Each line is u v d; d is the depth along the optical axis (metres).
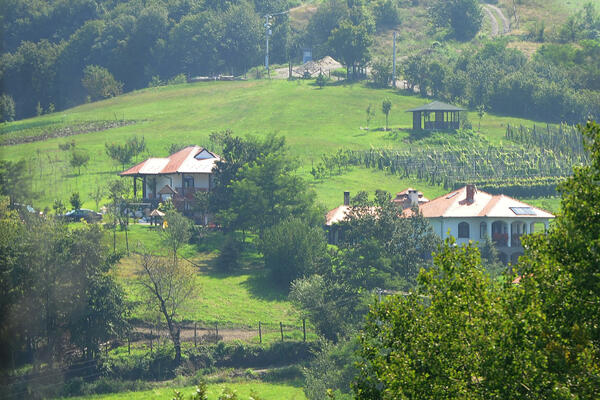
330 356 146.62
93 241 136.00
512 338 49.16
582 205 52.22
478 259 58.84
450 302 55.28
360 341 62.44
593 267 50.59
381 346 61.06
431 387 53.16
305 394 142.00
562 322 50.00
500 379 48.56
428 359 54.22
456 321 53.84
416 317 59.09
